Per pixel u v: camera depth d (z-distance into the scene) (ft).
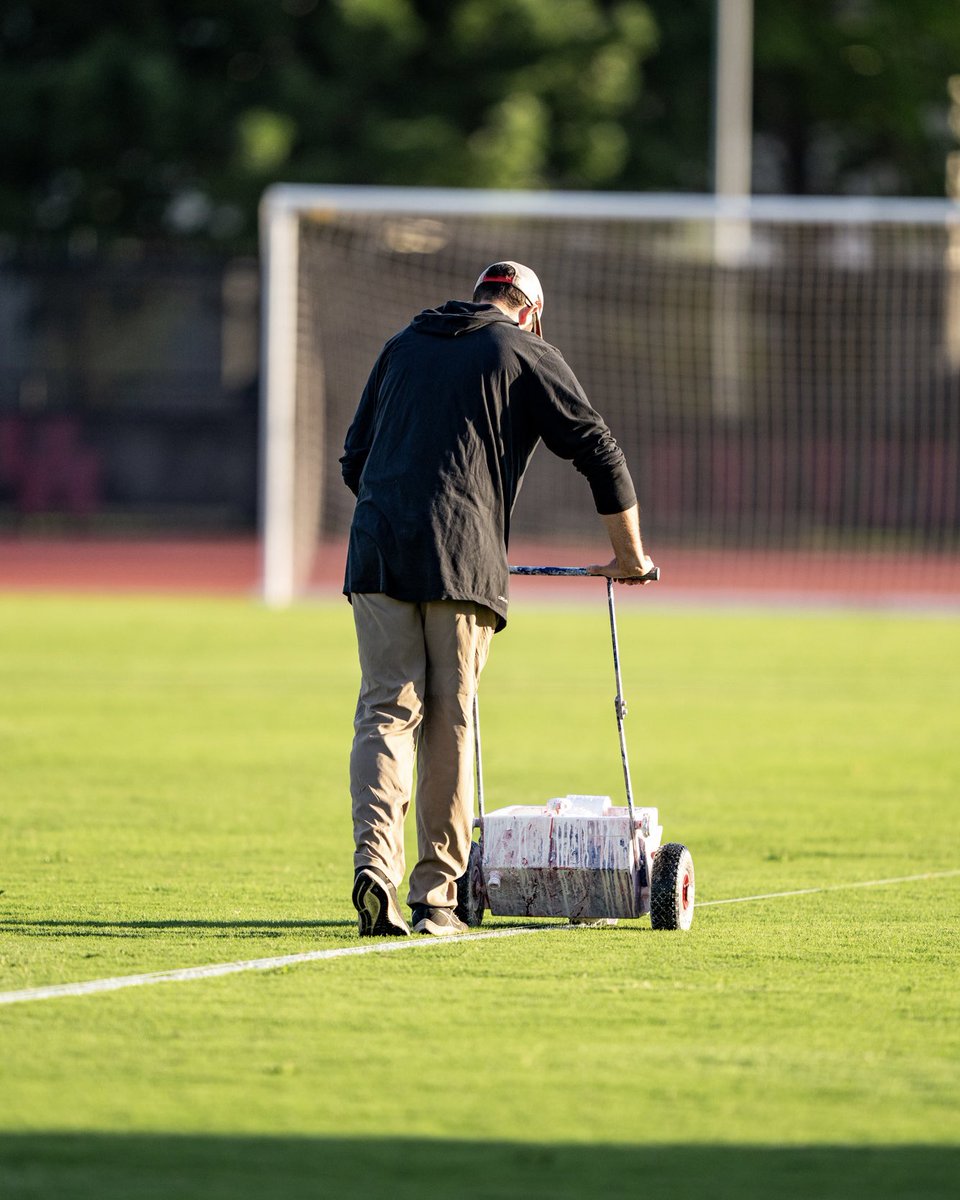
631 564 68.08
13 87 397.80
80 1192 39.32
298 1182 40.04
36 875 79.56
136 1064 48.42
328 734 134.10
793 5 457.68
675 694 161.79
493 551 66.85
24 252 389.19
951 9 460.14
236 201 385.50
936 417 369.50
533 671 179.22
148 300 389.39
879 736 135.85
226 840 90.12
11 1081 46.85
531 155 393.09
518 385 67.05
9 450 391.45
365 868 64.59
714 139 425.69
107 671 175.11
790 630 223.30
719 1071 48.37
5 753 122.83
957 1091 46.85
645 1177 40.55
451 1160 41.45
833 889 78.07
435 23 405.18
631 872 66.18
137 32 409.49
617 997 56.18
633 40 410.31
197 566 326.85
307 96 391.24
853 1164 41.47
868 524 368.48
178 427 390.63
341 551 316.81
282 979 58.08
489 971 59.67
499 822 67.26
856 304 368.48
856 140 465.47
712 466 367.86
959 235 368.68
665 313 364.38
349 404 318.24
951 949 64.23
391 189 383.24
